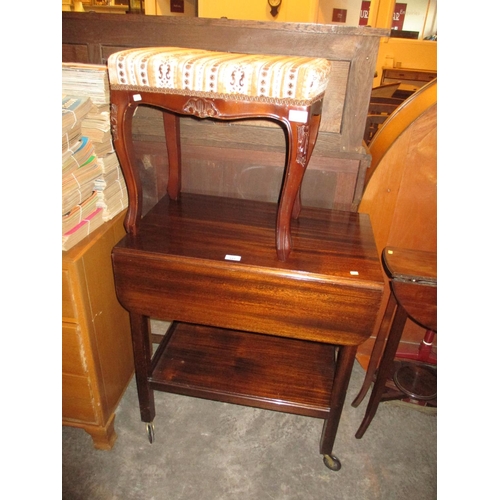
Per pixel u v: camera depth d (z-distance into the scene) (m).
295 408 1.16
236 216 1.24
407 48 3.93
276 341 1.40
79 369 1.12
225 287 0.99
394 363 1.51
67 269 0.99
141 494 1.16
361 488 1.20
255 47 1.17
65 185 1.00
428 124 1.24
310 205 1.38
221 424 1.39
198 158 1.37
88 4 3.25
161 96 0.90
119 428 1.37
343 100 1.21
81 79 1.07
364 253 1.05
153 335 1.69
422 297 1.08
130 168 1.01
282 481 1.21
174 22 1.17
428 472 1.26
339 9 3.70
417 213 1.38
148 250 1.01
